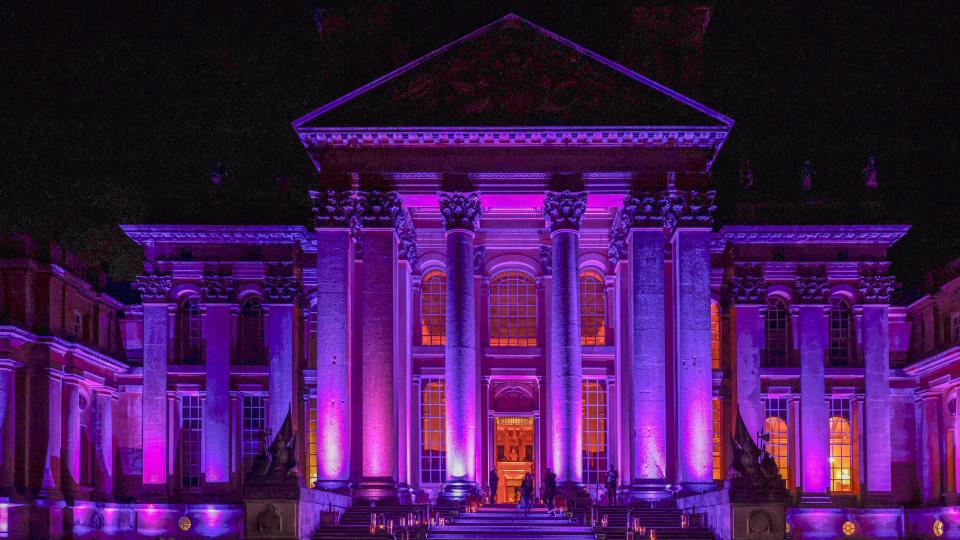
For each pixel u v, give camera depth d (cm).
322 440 5247
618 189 5384
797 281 6612
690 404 5209
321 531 4444
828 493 6419
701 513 4578
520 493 5522
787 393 6562
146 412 6588
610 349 6366
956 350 6050
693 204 5359
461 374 5291
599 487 6278
